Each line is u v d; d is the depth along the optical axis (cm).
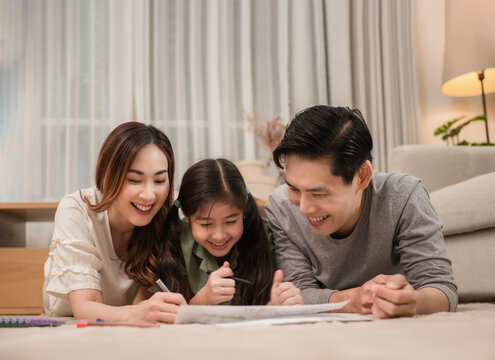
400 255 111
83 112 250
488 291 149
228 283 100
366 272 115
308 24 282
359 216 109
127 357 36
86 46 253
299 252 121
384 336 46
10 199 238
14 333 57
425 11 303
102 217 121
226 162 122
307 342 42
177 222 125
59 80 249
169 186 126
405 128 285
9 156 241
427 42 302
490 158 211
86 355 37
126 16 256
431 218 106
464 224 154
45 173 242
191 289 124
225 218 113
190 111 262
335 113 92
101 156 114
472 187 156
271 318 72
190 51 264
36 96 245
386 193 108
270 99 273
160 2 263
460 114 299
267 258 122
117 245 130
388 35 290
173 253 122
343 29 284
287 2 281
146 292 125
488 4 255
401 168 202
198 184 113
